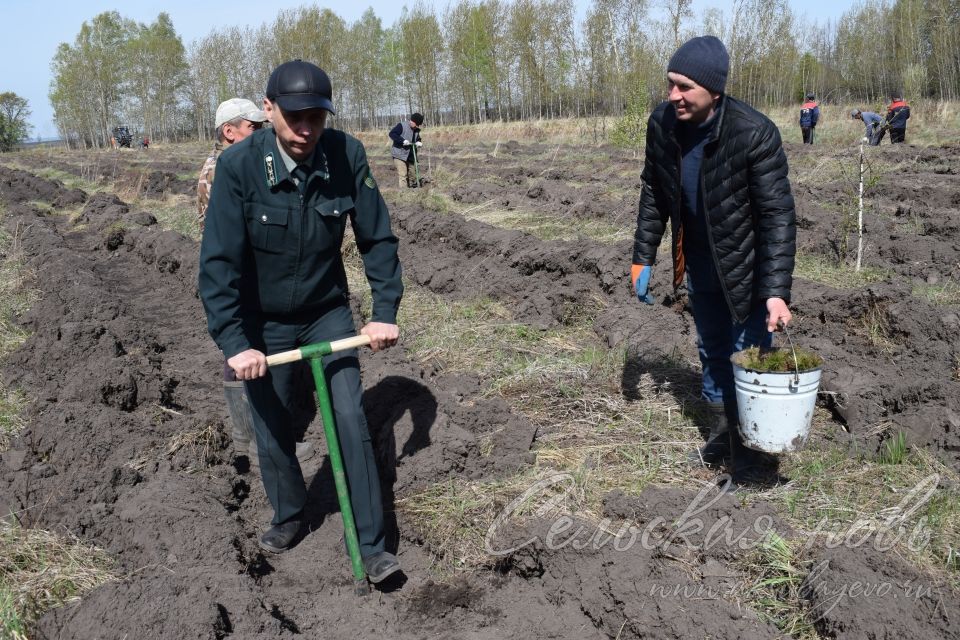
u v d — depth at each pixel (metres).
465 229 9.53
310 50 58.53
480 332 6.33
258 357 3.04
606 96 33.31
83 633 2.76
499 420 4.62
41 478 4.05
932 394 4.44
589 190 12.43
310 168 3.06
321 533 3.90
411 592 3.41
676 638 2.80
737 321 3.71
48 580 3.17
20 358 5.96
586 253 7.54
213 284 3.07
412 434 4.40
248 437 4.44
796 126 28.36
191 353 6.70
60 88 63.03
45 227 12.01
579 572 3.23
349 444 3.24
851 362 5.18
